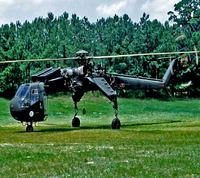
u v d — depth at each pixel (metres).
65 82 39.19
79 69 39.41
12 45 75.19
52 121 53.00
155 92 80.12
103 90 38.75
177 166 17.69
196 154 20.77
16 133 35.44
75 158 20.11
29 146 25.44
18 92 37.59
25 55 75.38
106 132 34.03
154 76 85.19
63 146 25.20
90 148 23.89
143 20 106.06
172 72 44.78
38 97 37.41
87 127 41.22
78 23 104.06
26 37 85.94
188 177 15.76
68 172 16.91
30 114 37.00
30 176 16.36
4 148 24.31
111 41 92.56
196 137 29.52
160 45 85.25
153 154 21.03
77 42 91.06
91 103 72.06
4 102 68.56
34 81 38.84
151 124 44.00
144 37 86.81
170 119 51.12
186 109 70.12
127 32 96.19
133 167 17.59
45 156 20.84
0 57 73.75
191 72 81.31
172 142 26.47
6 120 54.22
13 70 73.12
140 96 79.75
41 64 77.75
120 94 79.38
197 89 82.88
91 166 18.00
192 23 96.62
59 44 85.00
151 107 72.00
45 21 106.94
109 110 68.31
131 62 85.25
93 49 91.31
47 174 16.64
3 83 72.69
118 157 20.28
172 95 82.56
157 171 16.73
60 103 70.06
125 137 30.28
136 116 58.16
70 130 37.28
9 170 17.52
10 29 85.94
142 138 29.38
